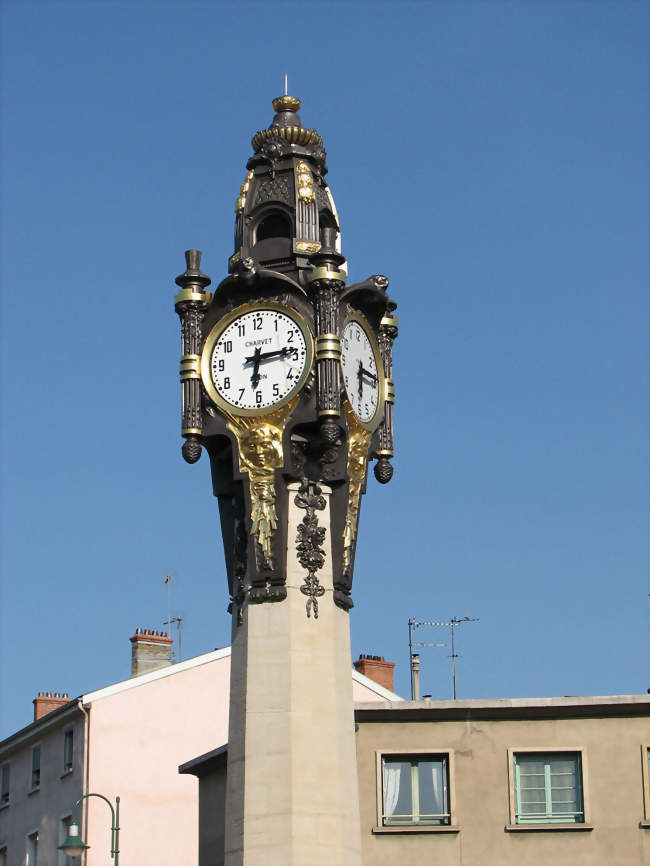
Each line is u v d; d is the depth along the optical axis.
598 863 57.97
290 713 45.84
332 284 46.50
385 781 59.12
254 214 49.00
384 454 48.91
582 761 58.81
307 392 46.31
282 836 45.03
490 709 59.25
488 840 58.41
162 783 76.94
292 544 46.91
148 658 82.56
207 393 47.16
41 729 80.44
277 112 50.44
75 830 53.41
